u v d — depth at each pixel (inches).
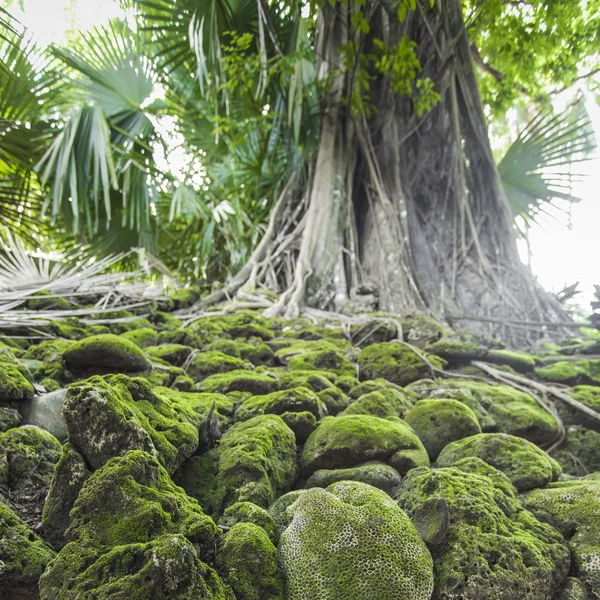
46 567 48.1
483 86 280.5
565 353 146.3
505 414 94.7
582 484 67.6
